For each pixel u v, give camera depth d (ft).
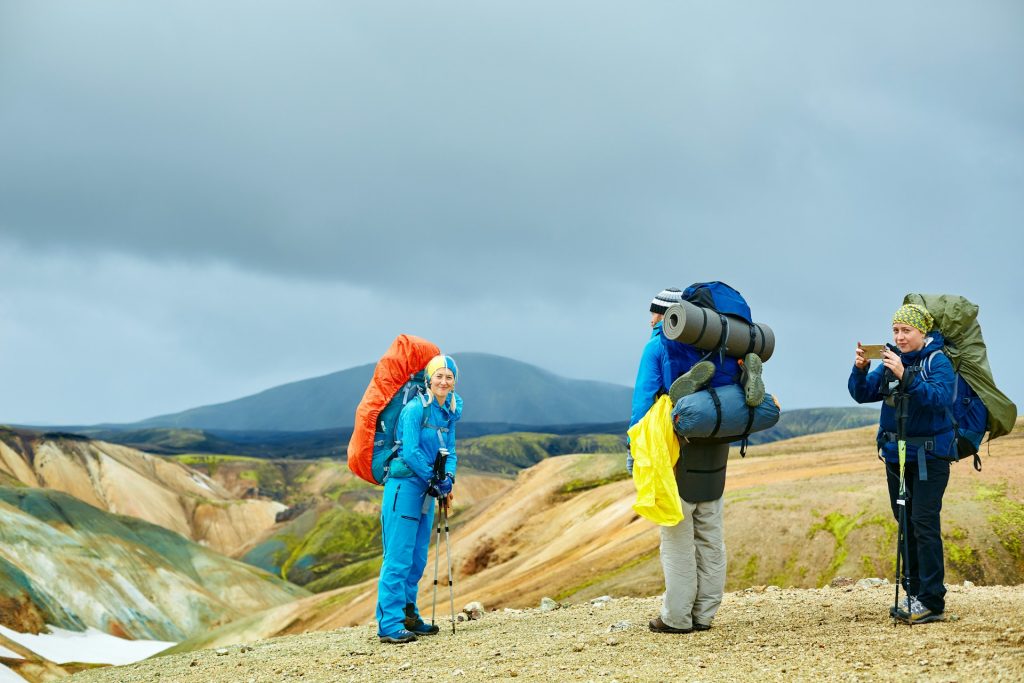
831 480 121.60
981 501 90.12
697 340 23.57
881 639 21.71
